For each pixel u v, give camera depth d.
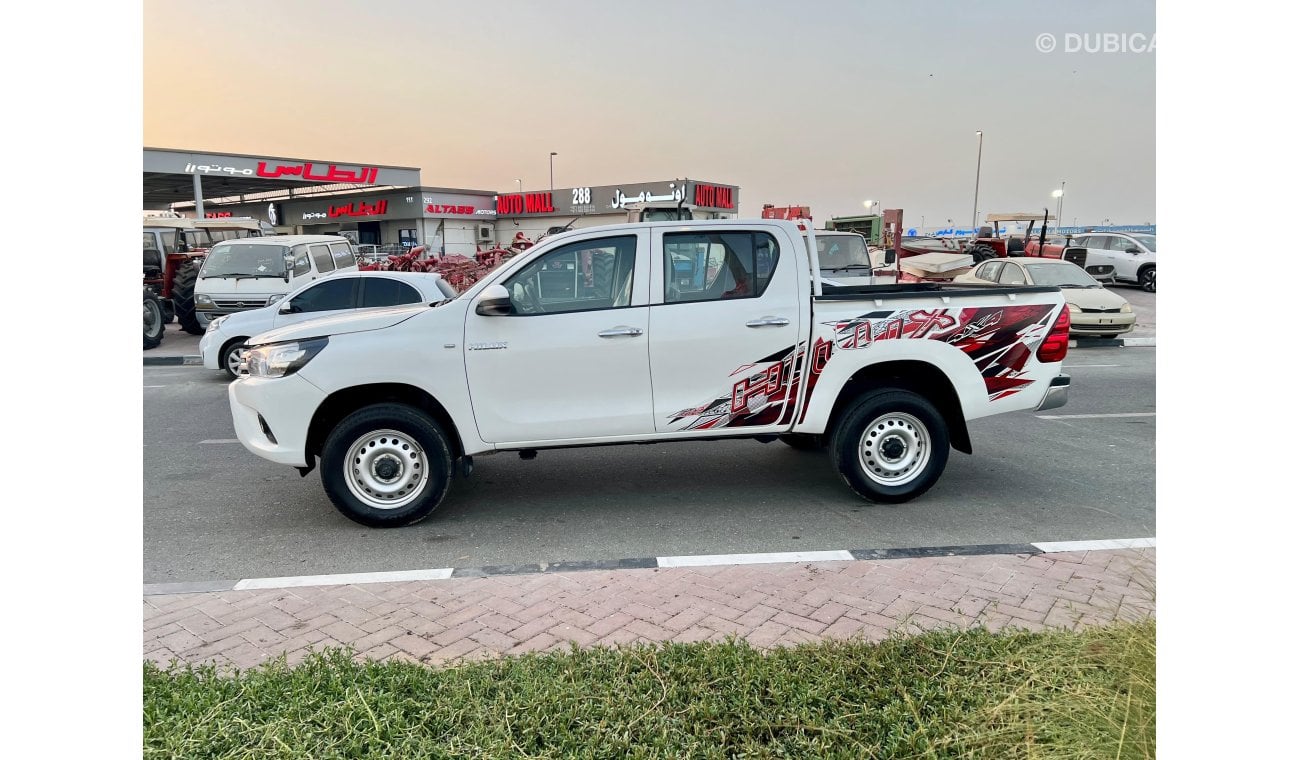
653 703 2.96
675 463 6.98
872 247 23.11
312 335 5.30
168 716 2.88
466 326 5.24
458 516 5.63
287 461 5.29
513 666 3.25
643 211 19.73
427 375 5.22
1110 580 4.25
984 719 2.76
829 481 6.37
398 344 5.20
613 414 5.36
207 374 12.70
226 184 41.28
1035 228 39.56
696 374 5.37
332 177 40.34
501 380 5.26
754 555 4.73
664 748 2.71
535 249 5.34
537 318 5.26
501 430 5.32
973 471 6.64
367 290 10.81
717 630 3.72
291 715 2.88
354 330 5.29
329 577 4.48
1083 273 15.85
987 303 5.58
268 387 5.20
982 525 5.29
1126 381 11.25
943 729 2.76
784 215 24.67
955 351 5.54
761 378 5.42
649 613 3.92
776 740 2.74
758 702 2.95
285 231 51.25
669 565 4.60
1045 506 5.69
